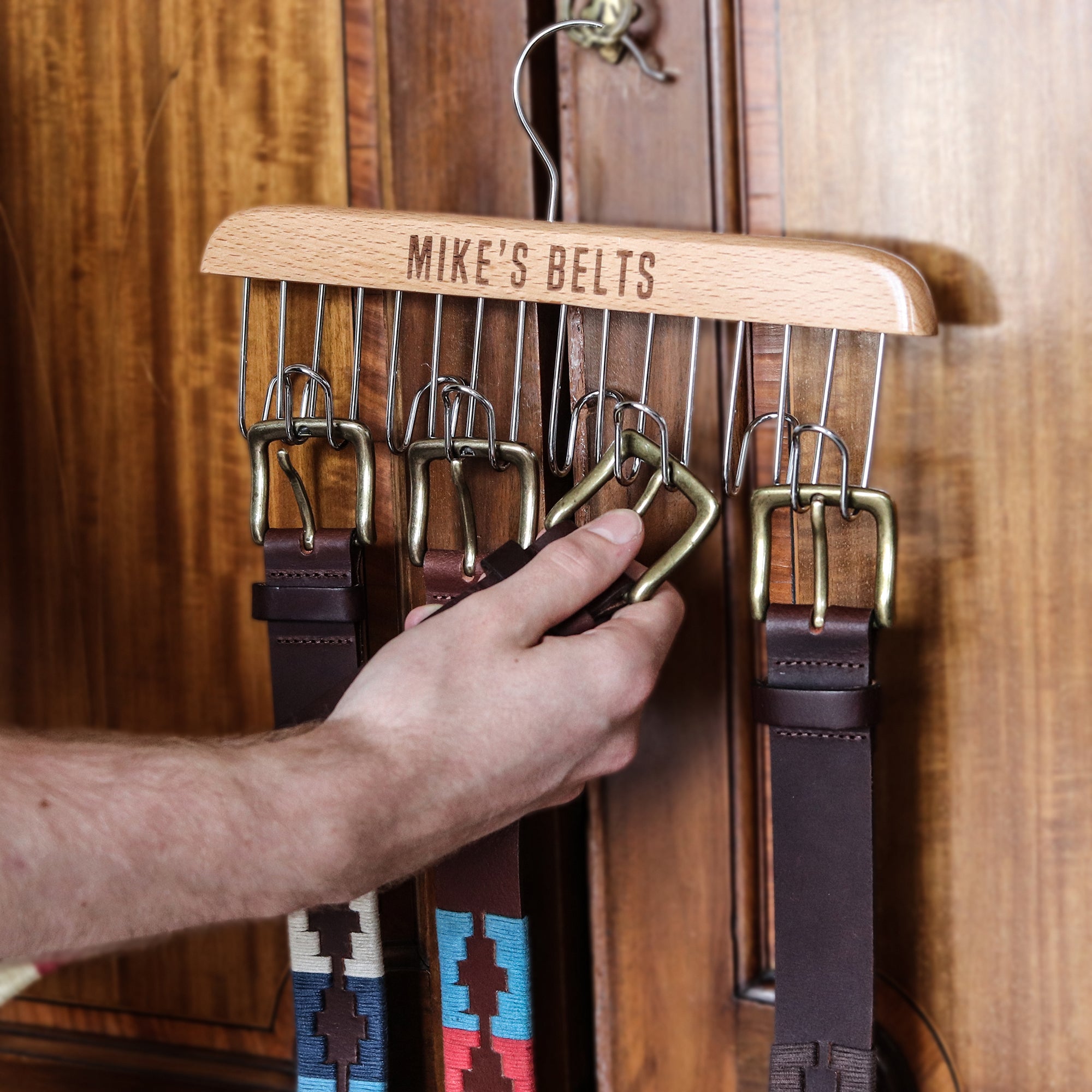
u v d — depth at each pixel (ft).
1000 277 1.90
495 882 1.89
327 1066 2.02
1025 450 1.93
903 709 2.06
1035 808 2.00
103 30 2.29
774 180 1.99
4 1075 2.67
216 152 2.26
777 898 1.83
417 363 1.97
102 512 2.45
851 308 1.60
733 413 1.73
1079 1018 2.02
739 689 2.16
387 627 2.11
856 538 1.80
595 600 1.73
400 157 2.13
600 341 1.87
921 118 1.90
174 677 2.46
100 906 1.41
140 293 2.35
